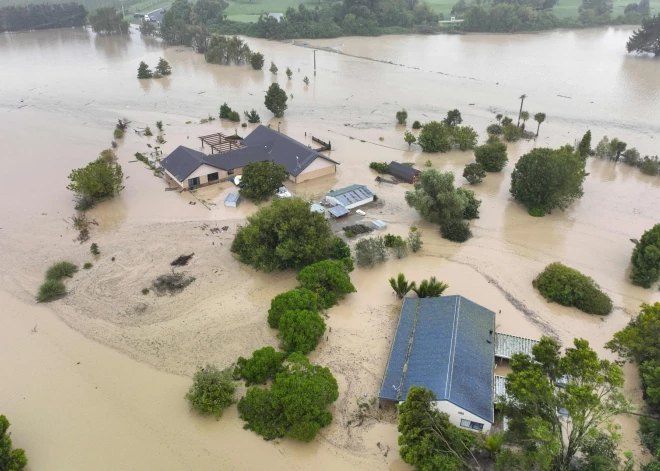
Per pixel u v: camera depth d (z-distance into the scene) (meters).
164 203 64.56
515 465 29.42
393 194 68.06
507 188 70.75
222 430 34.97
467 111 103.06
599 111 102.12
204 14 186.88
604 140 81.38
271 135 77.12
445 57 148.75
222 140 81.44
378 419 35.75
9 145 81.31
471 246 56.72
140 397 37.44
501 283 50.53
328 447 33.91
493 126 90.44
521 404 31.30
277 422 34.78
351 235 57.25
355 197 64.31
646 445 33.53
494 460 31.50
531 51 156.38
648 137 88.38
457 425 34.03
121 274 50.66
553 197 61.81
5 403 36.81
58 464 32.66
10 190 66.88
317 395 33.97
